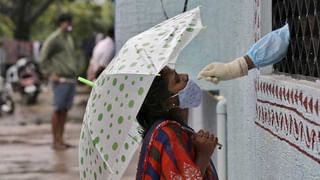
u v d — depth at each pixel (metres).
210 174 3.98
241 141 5.84
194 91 3.92
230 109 6.38
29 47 26.78
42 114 19.75
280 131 4.35
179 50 3.75
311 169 3.70
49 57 13.65
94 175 4.02
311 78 4.09
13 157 12.80
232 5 6.02
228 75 4.41
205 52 6.56
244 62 4.41
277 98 4.40
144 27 6.47
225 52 6.38
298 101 3.92
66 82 13.58
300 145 3.90
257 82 5.02
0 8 29.36
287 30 4.46
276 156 4.48
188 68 6.57
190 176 3.62
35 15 29.53
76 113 20.17
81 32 30.12
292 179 4.09
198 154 3.81
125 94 3.77
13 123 17.83
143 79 3.72
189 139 3.82
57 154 13.16
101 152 3.81
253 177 5.32
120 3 6.53
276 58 4.46
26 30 29.53
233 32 6.02
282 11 4.74
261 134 4.95
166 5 6.39
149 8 6.44
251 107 5.34
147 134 3.84
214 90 6.97
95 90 3.98
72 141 14.75
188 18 3.90
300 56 4.34
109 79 3.86
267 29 4.91
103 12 30.69
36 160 12.50
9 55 26.58
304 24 4.23
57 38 13.59
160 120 3.87
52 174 11.27
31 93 22.12
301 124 3.87
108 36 13.13
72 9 30.42
